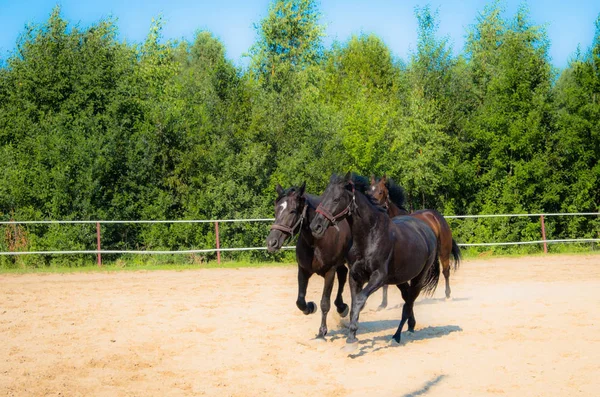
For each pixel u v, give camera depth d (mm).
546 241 24344
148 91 28406
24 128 24734
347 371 7184
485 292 13969
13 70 26516
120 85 25234
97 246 20969
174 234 23875
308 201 8844
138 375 7062
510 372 7031
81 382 6820
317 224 7699
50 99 25078
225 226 24422
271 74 39344
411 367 7305
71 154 23188
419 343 8641
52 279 17297
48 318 10742
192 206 24531
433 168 28891
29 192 22812
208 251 21859
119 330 9656
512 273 18234
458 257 12578
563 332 9172
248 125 27391
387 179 11539
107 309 11758
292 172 25766
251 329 9734
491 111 28938
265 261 24859
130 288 15219
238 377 6969
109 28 27359
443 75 31547
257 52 42188
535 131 27703
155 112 25594
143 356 7977
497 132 28672
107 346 8547
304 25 43156
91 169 22984
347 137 27125
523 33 36562
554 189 27906
